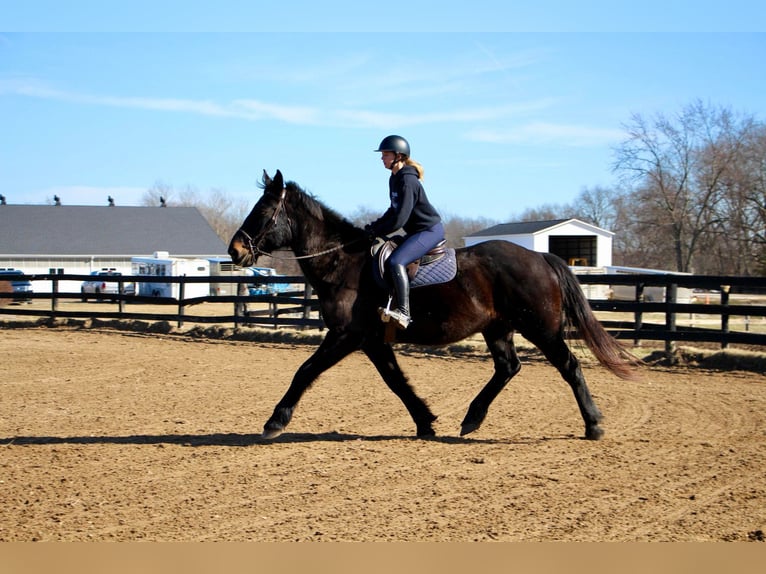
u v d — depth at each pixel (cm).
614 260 6750
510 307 813
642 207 5359
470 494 623
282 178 827
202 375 1323
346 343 817
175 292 4212
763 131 4712
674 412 977
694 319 2747
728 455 749
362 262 820
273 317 1970
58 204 6925
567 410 997
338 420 938
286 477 675
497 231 5012
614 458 740
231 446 796
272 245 833
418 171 816
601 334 830
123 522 555
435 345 830
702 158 4912
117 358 1553
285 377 1302
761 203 4628
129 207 6481
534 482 657
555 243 5131
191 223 6444
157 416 962
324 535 527
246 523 553
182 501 605
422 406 842
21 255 5434
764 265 4438
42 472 691
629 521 555
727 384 1214
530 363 1448
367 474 685
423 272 801
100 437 841
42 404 1041
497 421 928
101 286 4553
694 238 4978
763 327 2409
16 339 1930
